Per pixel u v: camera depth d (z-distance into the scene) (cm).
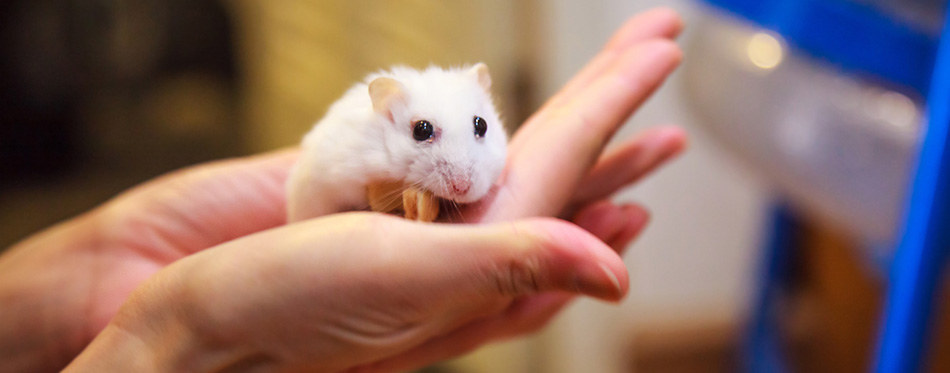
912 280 42
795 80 49
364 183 34
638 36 41
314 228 31
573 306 78
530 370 82
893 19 44
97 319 42
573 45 71
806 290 82
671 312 92
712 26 53
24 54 77
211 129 94
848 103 47
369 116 34
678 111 80
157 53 88
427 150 34
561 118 35
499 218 34
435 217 34
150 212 44
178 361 31
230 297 30
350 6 78
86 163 85
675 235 89
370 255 30
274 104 89
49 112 81
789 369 72
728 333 91
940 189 41
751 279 77
